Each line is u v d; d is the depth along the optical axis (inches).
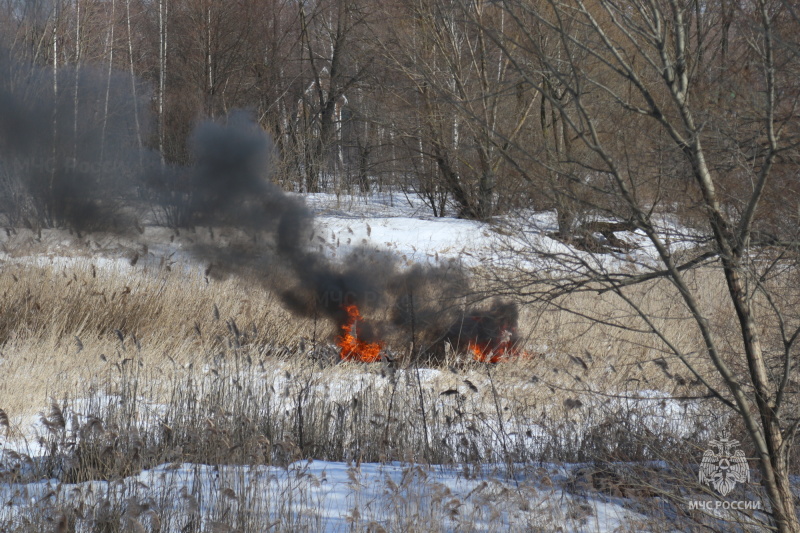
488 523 600.7
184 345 1359.5
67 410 927.7
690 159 565.6
